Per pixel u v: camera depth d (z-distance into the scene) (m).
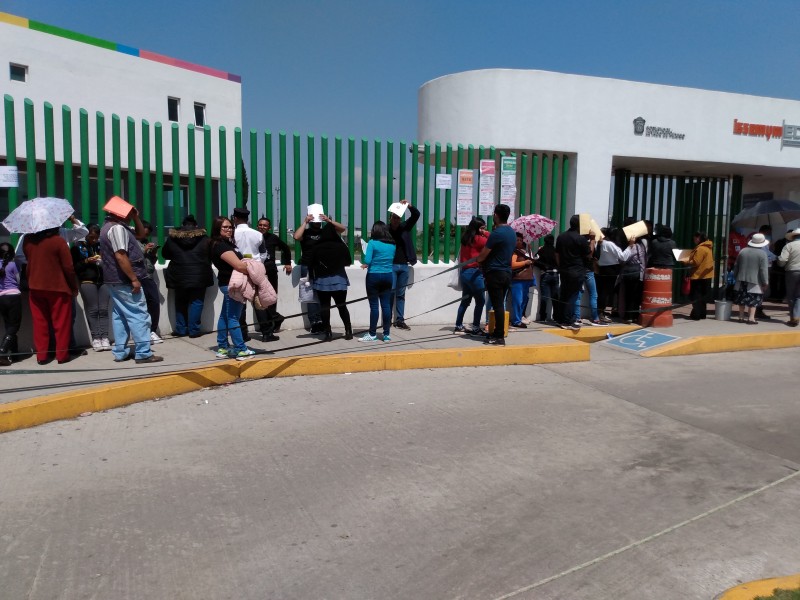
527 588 3.47
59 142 15.75
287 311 9.55
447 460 5.22
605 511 4.41
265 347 8.34
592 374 8.35
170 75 18.77
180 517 4.16
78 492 4.48
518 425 6.14
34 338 7.26
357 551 3.81
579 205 11.53
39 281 7.00
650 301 11.19
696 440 5.89
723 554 3.87
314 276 8.62
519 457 5.33
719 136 12.42
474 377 7.96
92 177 8.91
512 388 7.50
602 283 11.38
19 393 6.16
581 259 10.42
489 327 9.02
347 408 6.51
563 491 4.71
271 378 7.58
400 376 7.88
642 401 7.12
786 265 11.49
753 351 10.30
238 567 3.61
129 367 7.15
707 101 12.24
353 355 8.00
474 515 4.30
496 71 11.02
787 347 10.73
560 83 11.20
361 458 5.21
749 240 12.77
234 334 7.60
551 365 8.80
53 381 6.57
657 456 5.46
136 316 7.30
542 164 11.50
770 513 4.43
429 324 10.55
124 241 7.10
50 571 3.51
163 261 8.85
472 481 4.84
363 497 4.51
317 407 6.52
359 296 10.03
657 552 3.87
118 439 5.52
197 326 8.74
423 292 10.50
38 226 6.77
